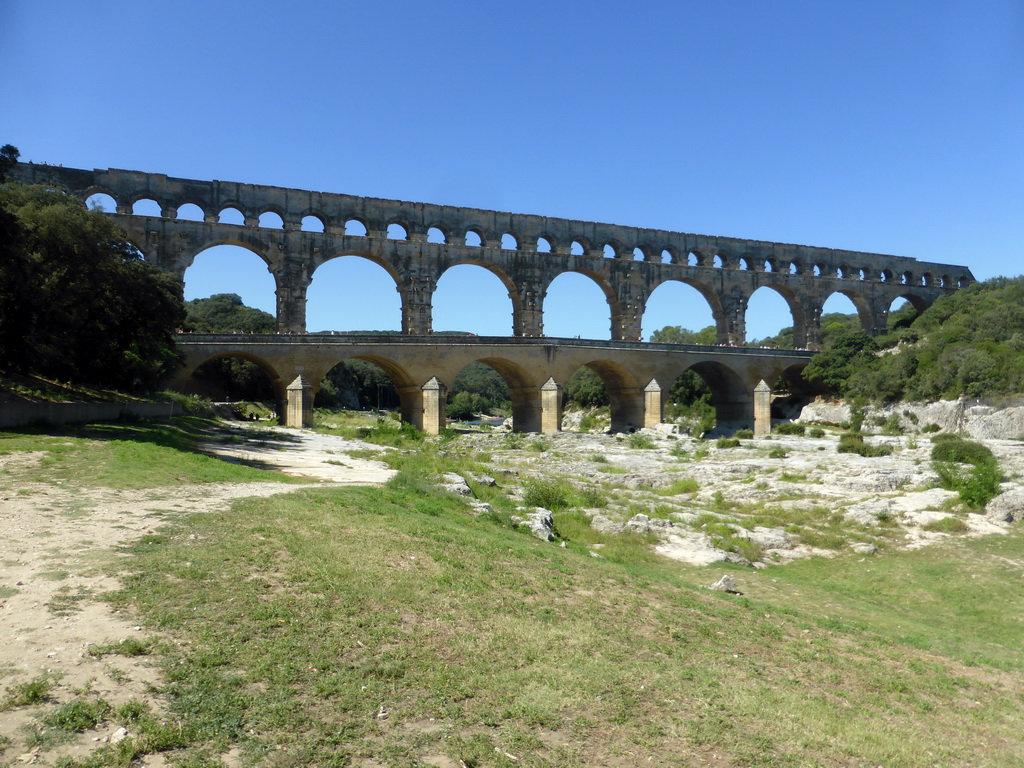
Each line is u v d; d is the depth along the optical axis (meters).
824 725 10.30
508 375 90.50
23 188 46.03
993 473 35.91
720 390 103.88
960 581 25.06
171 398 65.69
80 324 45.22
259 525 17.16
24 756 7.39
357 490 25.38
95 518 16.73
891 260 118.06
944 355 87.75
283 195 82.31
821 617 18.14
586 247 98.25
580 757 8.67
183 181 77.38
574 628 12.95
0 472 22.02
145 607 11.19
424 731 8.85
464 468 43.66
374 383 165.38
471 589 14.25
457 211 91.06
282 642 10.55
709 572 24.47
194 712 8.55
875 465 46.75
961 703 12.52
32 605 10.80
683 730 9.62
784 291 110.38
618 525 30.25
